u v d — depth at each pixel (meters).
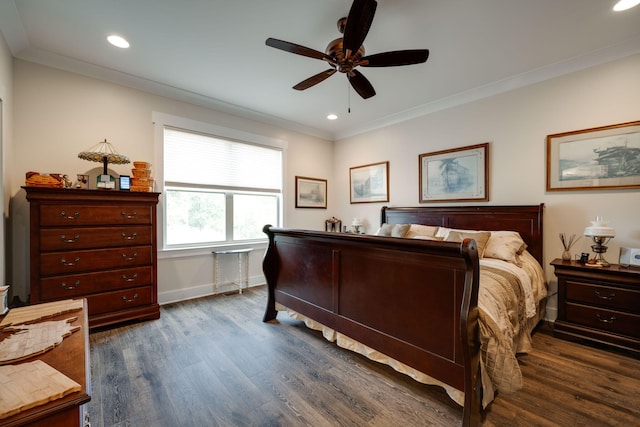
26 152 2.51
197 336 2.49
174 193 3.48
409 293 1.70
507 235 2.80
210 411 1.57
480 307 1.55
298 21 2.11
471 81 3.07
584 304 2.38
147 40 2.35
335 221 5.08
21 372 0.74
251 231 4.20
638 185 2.38
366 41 2.33
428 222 3.74
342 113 4.07
